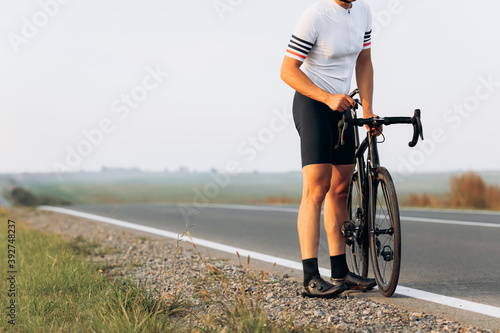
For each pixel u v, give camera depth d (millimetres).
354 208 4586
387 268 4148
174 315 3732
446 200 15555
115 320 3309
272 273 5258
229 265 5621
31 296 4164
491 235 7762
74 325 3426
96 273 4996
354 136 4406
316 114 4121
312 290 4105
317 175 4098
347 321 3504
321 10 4031
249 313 3344
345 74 4207
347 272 4473
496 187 14812
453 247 6832
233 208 13984
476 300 4180
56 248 6773
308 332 3213
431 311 3844
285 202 24141
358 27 4148
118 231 9109
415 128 3869
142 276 5066
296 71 4023
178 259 6055
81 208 14984
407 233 8211
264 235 8367
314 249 4172
